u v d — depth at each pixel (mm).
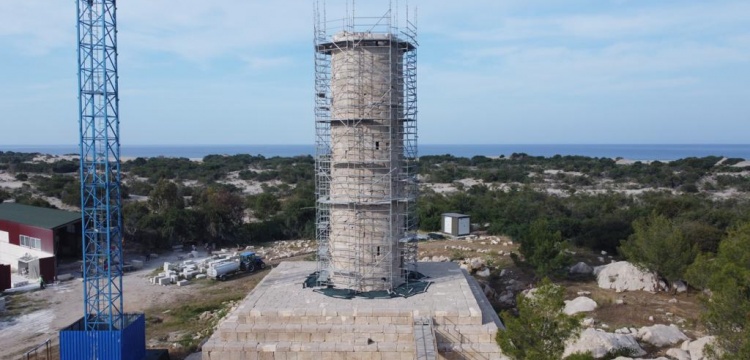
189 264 58250
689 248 42250
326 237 36469
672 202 68375
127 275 56000
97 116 31578
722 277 25266
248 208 93750
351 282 34094
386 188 33688
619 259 54750
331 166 34656
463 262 50906
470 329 29219
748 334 20297
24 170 146750
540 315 22312
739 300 22844
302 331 29109
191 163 170750
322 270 36469
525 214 71875
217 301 45969
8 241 58469
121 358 29797
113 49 31781
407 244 37312
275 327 29406
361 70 33188
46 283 51844
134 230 68312
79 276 54250
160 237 68500
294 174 141375
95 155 31781
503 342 22984
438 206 77688
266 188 119750
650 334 31547
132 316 32594
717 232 52156
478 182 129375
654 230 43219
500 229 67812
